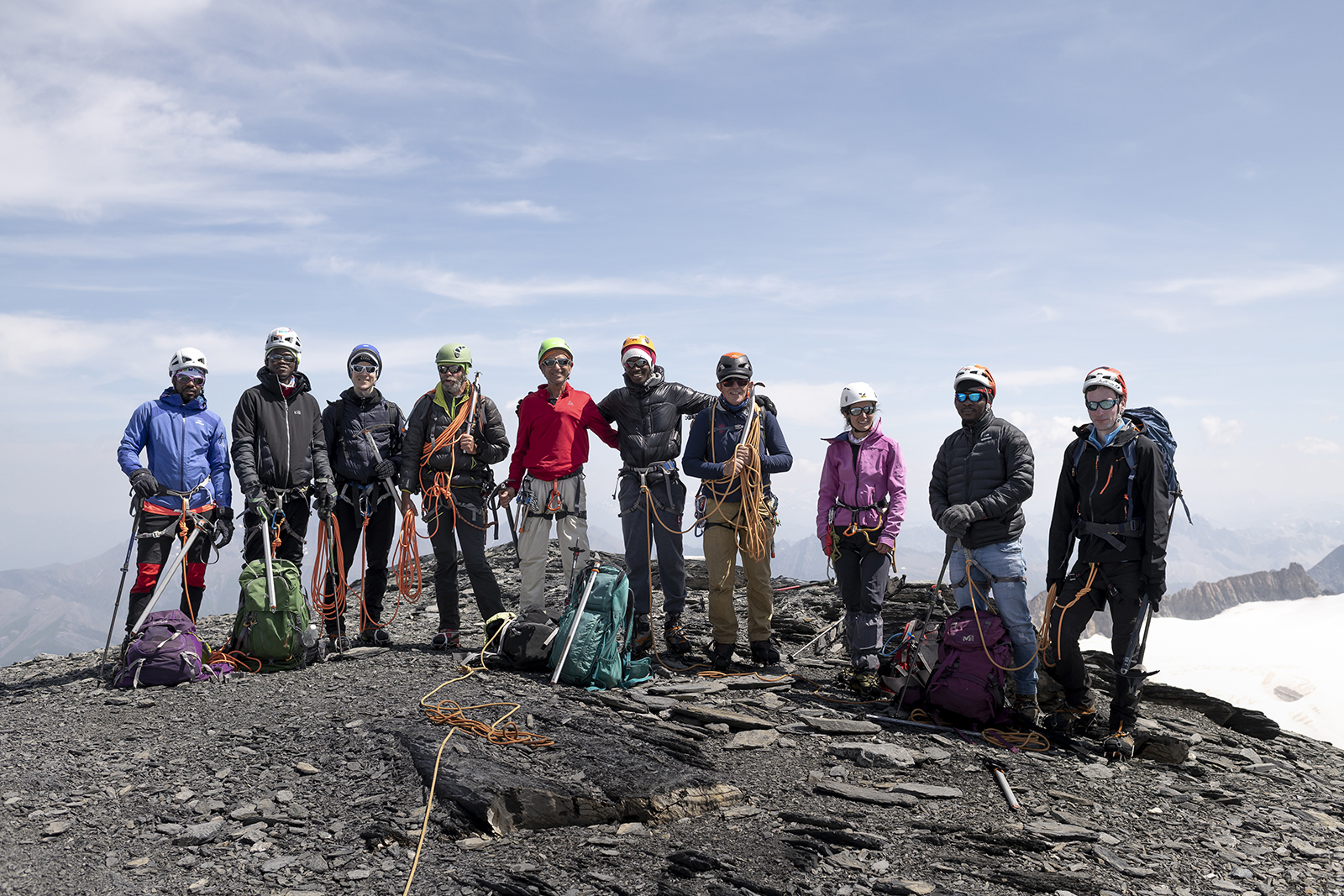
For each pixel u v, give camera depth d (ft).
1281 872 13.92
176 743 17.81
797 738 18.90
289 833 14.12
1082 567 20.29
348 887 12.54
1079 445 20.44
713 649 24.80
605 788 15.12
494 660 22.98
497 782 14.83
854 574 23.29
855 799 15.75
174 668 22.02
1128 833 15.20
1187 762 19.84
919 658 21.43
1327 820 16.71
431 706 18.86
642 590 24.64
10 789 15.69
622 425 24.79
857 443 23.21
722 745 18.21
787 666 25.53
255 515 24.41
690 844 13.91
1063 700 21.91
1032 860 13.74
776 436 24.30
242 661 23.56
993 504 20.08
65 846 13.69
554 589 36.19
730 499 23.93
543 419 24.59
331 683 21.53
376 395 26.21
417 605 35.78
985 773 17.67
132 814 14.79
